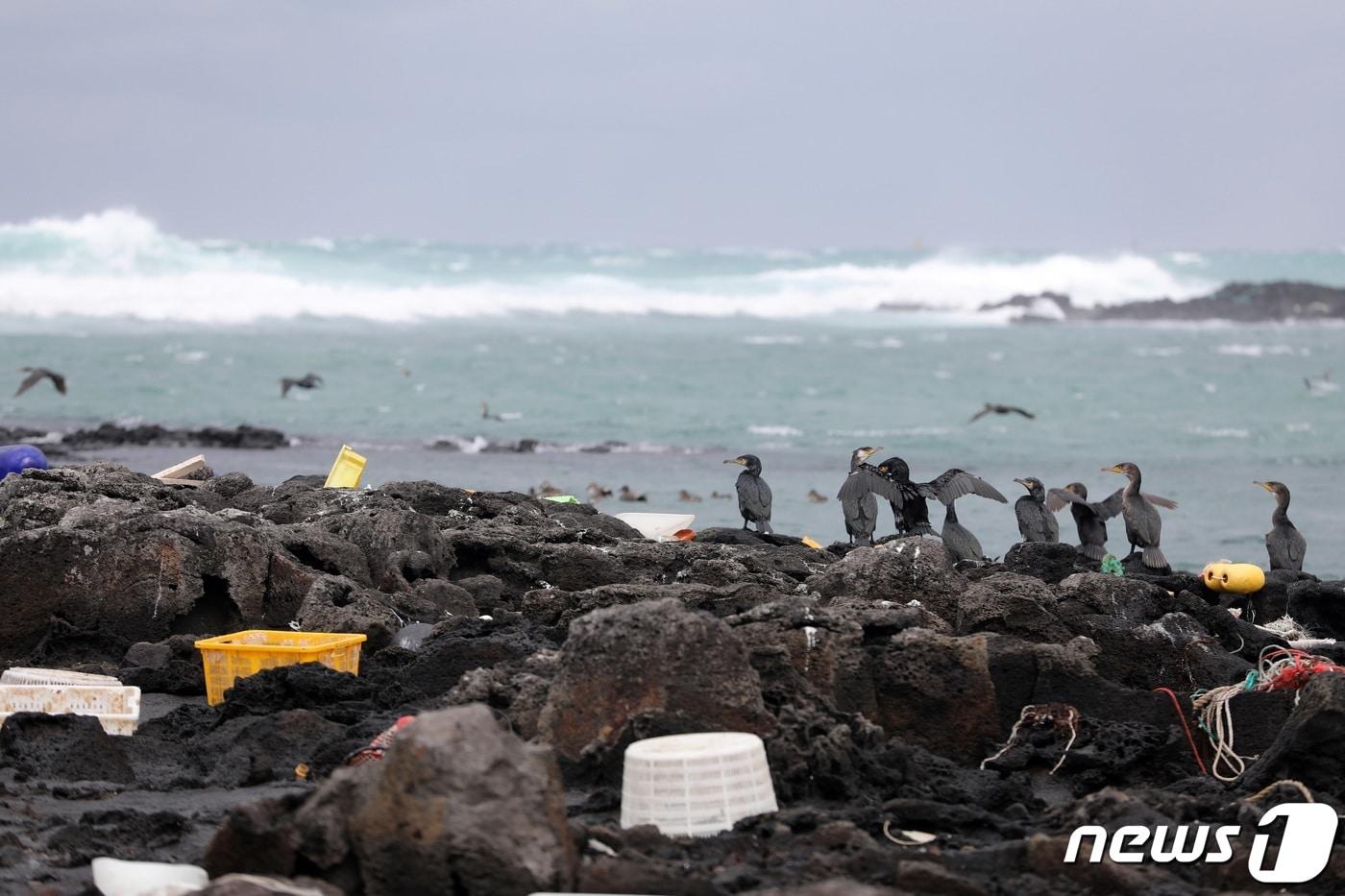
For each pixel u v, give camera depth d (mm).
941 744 15281
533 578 22094
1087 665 15680
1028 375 94062
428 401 70938
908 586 18359
